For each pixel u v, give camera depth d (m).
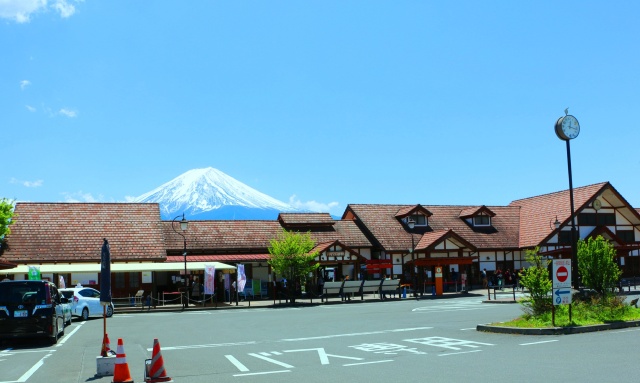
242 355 16.36
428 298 43.22
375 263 49.00
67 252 43.81
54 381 13.01
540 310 20.73
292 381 12.05
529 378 11.34
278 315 31.34
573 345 15.66
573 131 26.05
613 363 12.65
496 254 54.09
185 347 18.72
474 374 12.04
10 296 19.91
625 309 21.20
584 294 22.22
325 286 41.62
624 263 55.03
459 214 58.03
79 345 20.05
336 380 11.97
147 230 47.59
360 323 24.92
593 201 53.81
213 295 44.91
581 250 22.64
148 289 44.00
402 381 11.59
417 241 52.94
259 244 50.03
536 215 56.53
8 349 19.36
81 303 31.27
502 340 17.39
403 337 19.31
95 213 48.59
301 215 53.50
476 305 33.50
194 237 49.12
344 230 53.62
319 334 21.23
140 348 18.62
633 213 54.78
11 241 43.81
